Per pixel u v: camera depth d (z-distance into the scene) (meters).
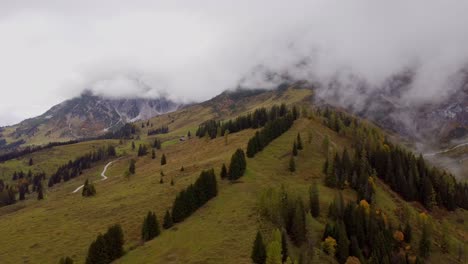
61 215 120.38
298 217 87.31
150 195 122.19
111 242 82.94
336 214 102.50
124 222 101.94
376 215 111.75
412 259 100.00
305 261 78.31
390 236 102.94
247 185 116.56
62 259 74.94
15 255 90.31
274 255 69.25
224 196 109.31
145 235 89.75
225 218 93.56
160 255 79.69
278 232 75.19
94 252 80.75
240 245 78.00
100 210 117.31
